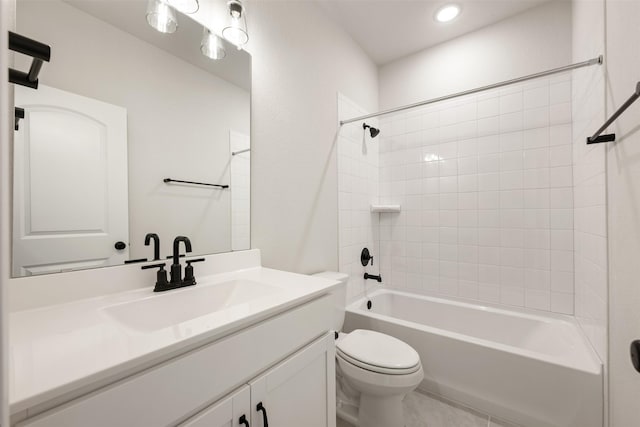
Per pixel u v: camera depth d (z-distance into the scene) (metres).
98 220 0.84
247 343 0.65
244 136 1.28
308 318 0.85
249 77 1.30
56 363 0.44
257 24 1.35
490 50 1.98
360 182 2.20
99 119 0.85
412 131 2.31
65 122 0.78
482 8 1.83
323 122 1.80
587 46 1.37
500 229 1.93
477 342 1.41
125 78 0.91
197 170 1.10
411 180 2.30
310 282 0.98
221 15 1.18
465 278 2.05
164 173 1.00
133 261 0.91
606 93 1.09
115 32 0.89
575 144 1.63
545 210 1.78
